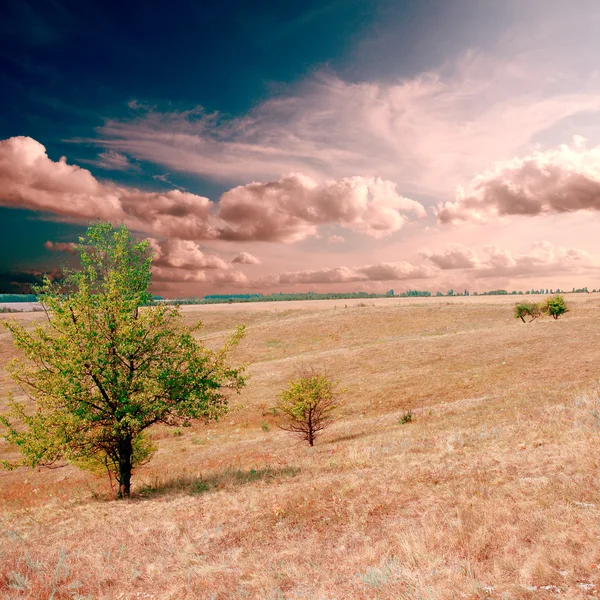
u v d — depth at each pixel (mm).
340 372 45531
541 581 5004
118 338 13227
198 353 14602
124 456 14023
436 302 115562
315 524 8539
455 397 30016
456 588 5109
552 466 9086
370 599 5293
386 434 19031
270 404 37062
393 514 8398
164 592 6379
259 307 125250
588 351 36438
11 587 6789
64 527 10648
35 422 12695
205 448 28000
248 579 6523
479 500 8016
